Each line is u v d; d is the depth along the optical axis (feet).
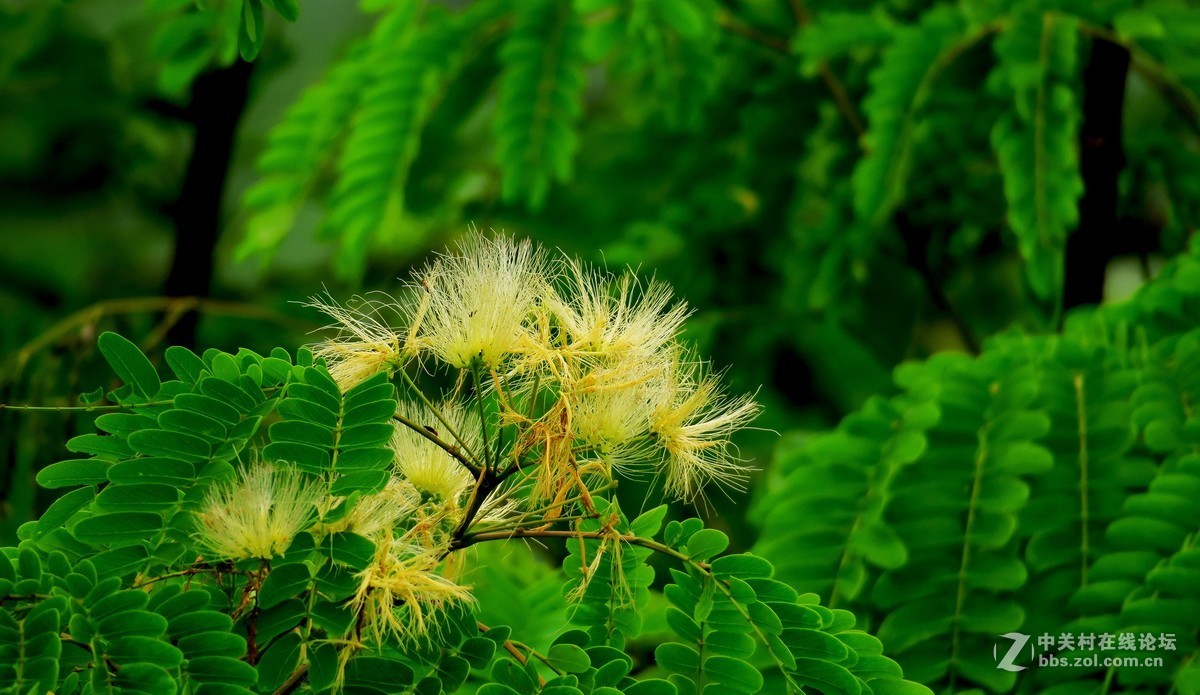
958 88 6.71
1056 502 4.72
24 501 5.10
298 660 3.90
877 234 6.98
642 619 4.12
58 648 3.79
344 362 4.06
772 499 4.91
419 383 4.88
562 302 4.09
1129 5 5.87
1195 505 4.60
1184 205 7.36
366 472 3.92
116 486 3.92
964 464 4.77
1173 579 4.50
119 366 3.98
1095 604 4.58
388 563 3.91
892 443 4.83
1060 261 5.52
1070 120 5.49
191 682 3.85
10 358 5.61
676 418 4.08
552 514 4.05
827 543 4.74
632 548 4.09
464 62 6.78
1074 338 5.23
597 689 3.96
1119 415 4.81
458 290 4.05
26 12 7.92
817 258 7.47
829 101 7.75
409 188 7.84
